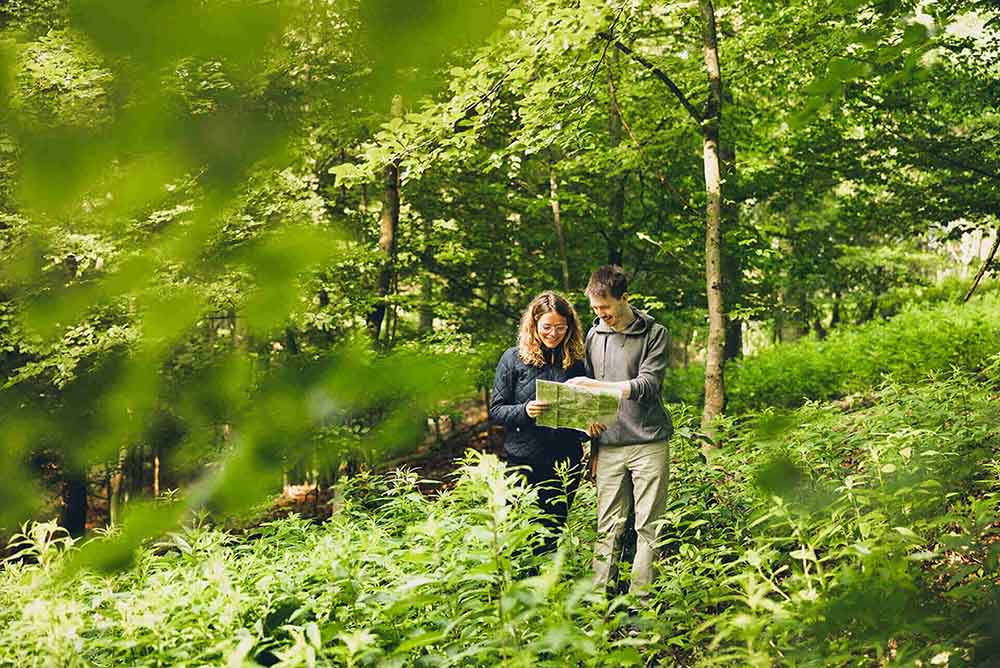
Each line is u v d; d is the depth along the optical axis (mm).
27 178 610
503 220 9156
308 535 3600
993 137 8555
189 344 643
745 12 8141
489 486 2357
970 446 3961
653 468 3908
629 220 10570
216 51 605
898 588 1627
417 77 629
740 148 9648
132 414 605
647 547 3848
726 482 4285
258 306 647
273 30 602
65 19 590
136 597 2553
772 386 10336
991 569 2193
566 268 9602
